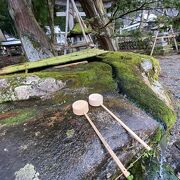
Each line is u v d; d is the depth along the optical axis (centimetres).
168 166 165
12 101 173
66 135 118
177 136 212
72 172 97
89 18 489
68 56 258
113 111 141
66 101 161
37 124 130
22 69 211
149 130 129
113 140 115
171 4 405
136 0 433
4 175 94
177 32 908
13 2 359
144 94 166
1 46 1112
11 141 116
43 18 639
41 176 94
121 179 119
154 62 273
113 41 543
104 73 213
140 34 555
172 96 322
